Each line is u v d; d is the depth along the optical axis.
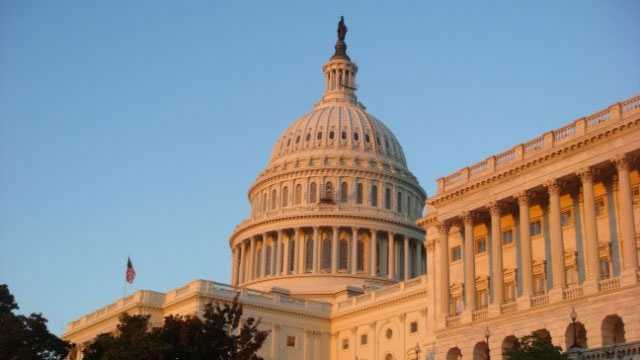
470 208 85.12
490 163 84.69
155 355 70.75
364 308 122.38
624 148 71.56
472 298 82.81
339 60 183.75
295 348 123.44
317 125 169.00
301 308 125.94
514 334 76.62
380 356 117.69
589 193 73.94
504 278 82.56
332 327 127.38
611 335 70.12
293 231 154.00
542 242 80.06
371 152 166.38
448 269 87.06
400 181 164.62
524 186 79.69
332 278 147.38
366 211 155.75
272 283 148.75
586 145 74.75
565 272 75.75
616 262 73.12
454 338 82.75
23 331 84.00
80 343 135.75
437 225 90.88
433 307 94.38
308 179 160.62
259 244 158.00
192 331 73.38
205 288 118.69
